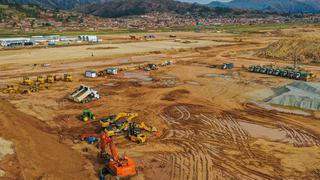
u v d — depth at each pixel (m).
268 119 46.22
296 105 51.84
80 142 37.09
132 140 37.88
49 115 46.59
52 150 32.97
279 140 38.69
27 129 36.91
